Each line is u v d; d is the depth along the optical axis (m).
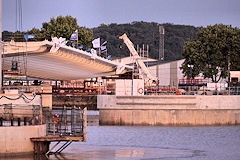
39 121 68.62
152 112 107.94
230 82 150.50
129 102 107.62
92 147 80.62
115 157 71.81
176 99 107.44
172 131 101.12
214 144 86.25
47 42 121.19
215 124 109.88
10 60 129.00
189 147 82.94
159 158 71.88
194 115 108.81
